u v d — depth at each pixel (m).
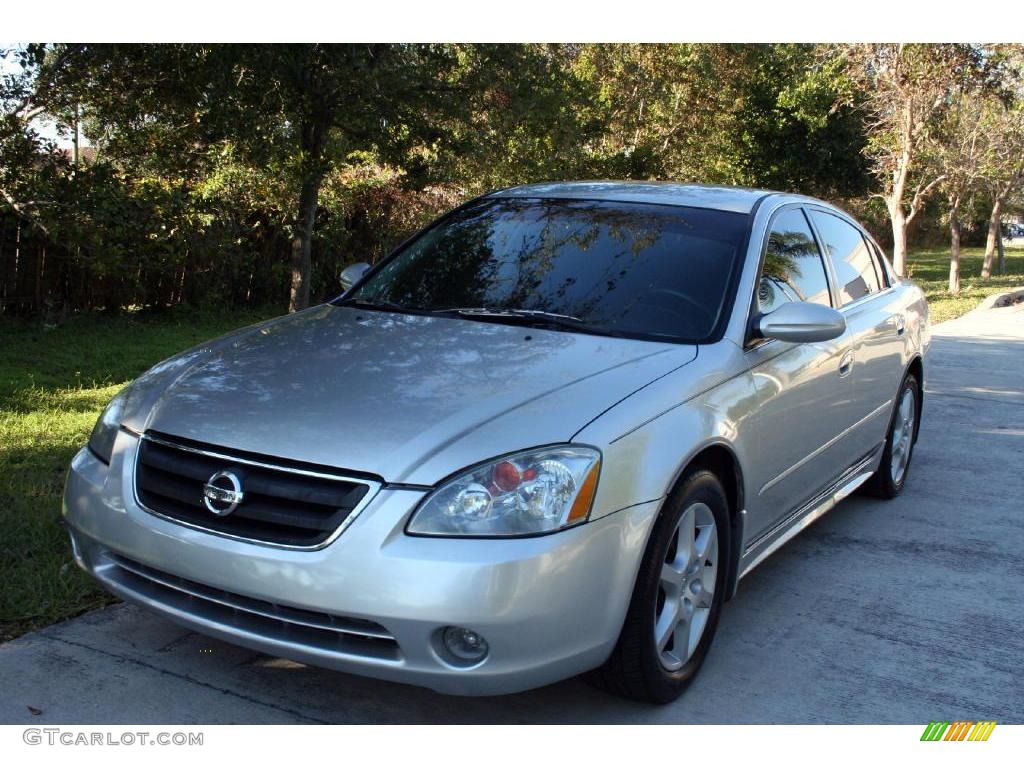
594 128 19.23
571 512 2.72
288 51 9.75
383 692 3.18
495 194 4.75
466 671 2.65
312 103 10.67
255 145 10.48
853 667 3.51
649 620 2.97
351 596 2.63
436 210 18.34
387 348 3.42
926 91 20.84
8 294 12.16
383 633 2.66
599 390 3.05
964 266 41.59
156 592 3.00
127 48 9.85
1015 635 3.84
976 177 23.08
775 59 29.12
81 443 5.73
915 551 4.77
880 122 22.39
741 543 3.53
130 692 3.09
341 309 4.02
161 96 10.47
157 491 2.96
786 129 29.80
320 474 2.74
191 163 11.98
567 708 3.14
